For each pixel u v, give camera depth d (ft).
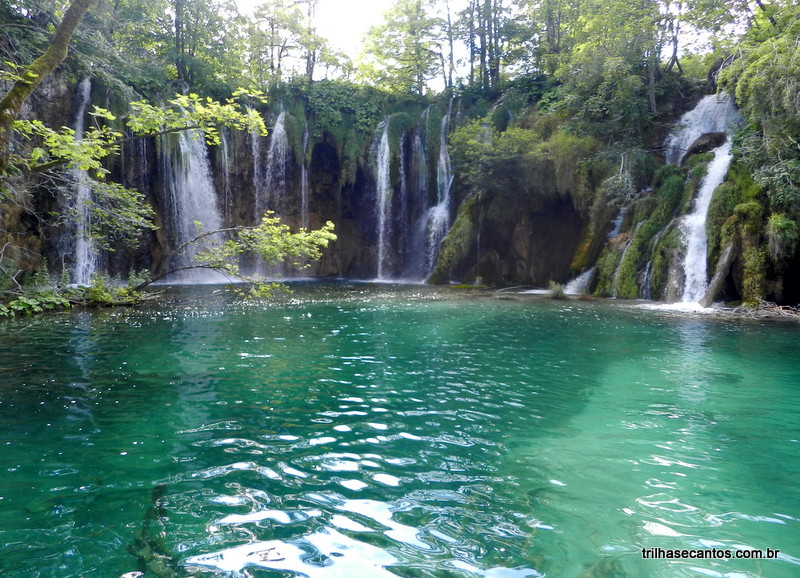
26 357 28.89
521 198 88.33
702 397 22.45
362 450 16.19
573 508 12.52
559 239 87.15
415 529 11.50
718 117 76.95
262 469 14.67
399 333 38.29
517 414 19.98
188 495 13.00
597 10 84.53
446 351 31.91
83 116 80.12
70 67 73.15
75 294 53.78
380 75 130.72
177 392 22.43
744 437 17.57
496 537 11.18
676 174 70.44
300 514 12.10
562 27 108.99
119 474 14.19
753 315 49.19
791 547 10.86
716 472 14.73
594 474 14.55
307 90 110.11
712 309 53.62
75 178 46.47
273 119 106.52
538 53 114.62
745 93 53.83
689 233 62.34
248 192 104.37
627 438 17.46
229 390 22.85
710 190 64.03
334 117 108.78
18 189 45.24
